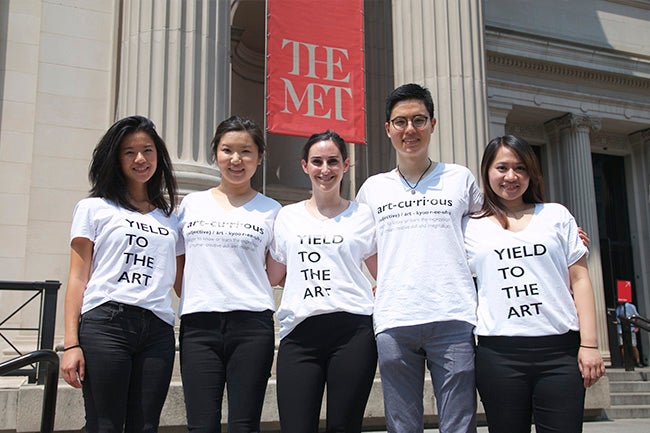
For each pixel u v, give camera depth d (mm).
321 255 3730
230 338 3578
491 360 3467
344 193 13656
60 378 6398
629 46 17891
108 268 3480
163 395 3500
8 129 10859
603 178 18281
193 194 3994
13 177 10734
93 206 3582
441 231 3697
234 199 3963
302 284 3695
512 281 3500
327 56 9664
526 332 3404
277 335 8188
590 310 3438
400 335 3629
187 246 3779
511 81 15836
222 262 3682
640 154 18203
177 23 8789
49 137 10695
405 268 3668
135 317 3439
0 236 10516
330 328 3619
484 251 3631
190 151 8461
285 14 9523
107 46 11281
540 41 16078
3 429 6055
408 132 3826
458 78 10180
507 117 16625
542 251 3516
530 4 16797
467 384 3594
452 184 3820
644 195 17922
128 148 3703
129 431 3406
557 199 16797
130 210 3652
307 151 3967
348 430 3535
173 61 8664
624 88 17375
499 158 3723
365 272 9039
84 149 10844
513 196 3695
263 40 15820
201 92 8734
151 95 8547
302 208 3939
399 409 3641
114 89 11039
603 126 17688
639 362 16125
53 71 10898
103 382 3295
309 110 9453
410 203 3764
